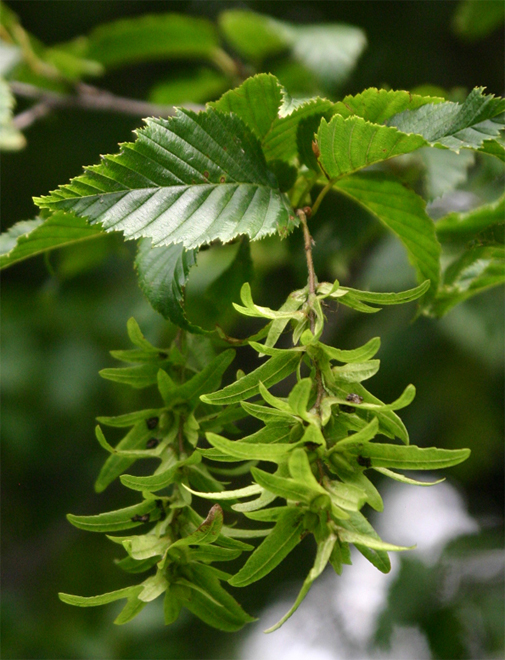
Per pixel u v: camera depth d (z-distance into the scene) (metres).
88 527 1.34
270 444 1.10
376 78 4.71
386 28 4.79
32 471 4.91
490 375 4.09
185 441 1.50
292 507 1.13
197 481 1.43
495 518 4.58
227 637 4.68
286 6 4.98
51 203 1.48
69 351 4.38
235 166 1.64
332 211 2.66
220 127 1.63
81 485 4.99
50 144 4.89
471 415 4.21
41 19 5.39
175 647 4.22
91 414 4.42
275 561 1.15
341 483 1.13
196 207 1.56
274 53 3.99
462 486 4.74
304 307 1.32
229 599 1.33
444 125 1.58
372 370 1.24
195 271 3.13
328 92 3.62
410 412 4.13
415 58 4.78
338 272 2.70
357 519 1.14
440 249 1.86
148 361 1.58
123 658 4.11
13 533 5.05
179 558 1.30
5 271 4.94
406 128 1.63
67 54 3.89
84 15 5.39
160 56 4.16
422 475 4.62
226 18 3.68
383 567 1.15
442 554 3.88
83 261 3.30
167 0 5.38
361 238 2.67
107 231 1.48
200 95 4.09
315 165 1.73
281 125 1.70
